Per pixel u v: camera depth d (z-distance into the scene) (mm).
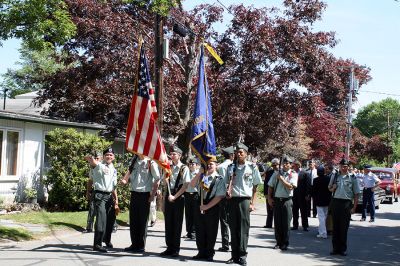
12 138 18078
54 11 12078
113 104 19641
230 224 9859
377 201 25359
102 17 19500
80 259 9477
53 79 21203
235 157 10055
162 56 16453
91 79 19812
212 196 9914
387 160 67688
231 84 20656
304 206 15883
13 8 11141
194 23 21453
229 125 21453
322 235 14195
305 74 20969
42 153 19438
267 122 22125
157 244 11812
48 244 11023
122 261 9492
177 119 20797
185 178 10352
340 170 11719
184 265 9375
